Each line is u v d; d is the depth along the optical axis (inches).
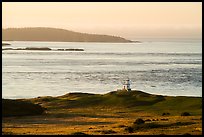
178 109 4160.9
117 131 2696.9
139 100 4717.0
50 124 3334.2
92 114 4065.0
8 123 3324.3
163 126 2753.4
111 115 3981.3
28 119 3612.2
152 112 4111.7
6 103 3882.9
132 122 3206.2
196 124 2758.4
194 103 4293.8
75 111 4288.9
